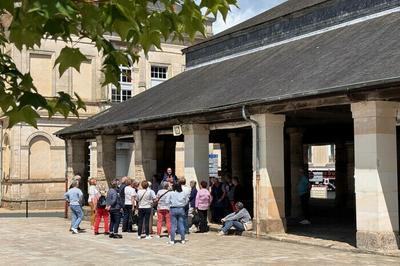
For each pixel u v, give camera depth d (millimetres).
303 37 18438
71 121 33906
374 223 11758
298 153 20969
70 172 25094
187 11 3152
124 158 36469
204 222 16500
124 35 2723
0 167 34562
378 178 11742
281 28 19375
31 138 33156
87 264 11414
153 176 19344
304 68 14820
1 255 12922
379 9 15844
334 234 14859
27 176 33031
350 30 16203
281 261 10953
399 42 12844
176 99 18984
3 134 34625
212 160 29141
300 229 16094
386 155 11859
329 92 11906
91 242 15234
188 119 16906
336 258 11148
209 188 18125
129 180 17469
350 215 21578
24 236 17016
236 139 25672
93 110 35312
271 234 14656
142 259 11836
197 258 11742
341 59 13875
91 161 34312
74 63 3076
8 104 2928
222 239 14828
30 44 2744
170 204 14391
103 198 17234
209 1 3113
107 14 2594
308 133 23234
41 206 33188
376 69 11688
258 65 18094
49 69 33688
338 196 27406
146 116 18359
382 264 10273
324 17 17688
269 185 14672
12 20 2561
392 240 11781
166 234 16594
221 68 20922
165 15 3131
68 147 25281
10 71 2957
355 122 12141
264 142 14617
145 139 19484
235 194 17672
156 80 38375
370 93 11680
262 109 14492
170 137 23516
